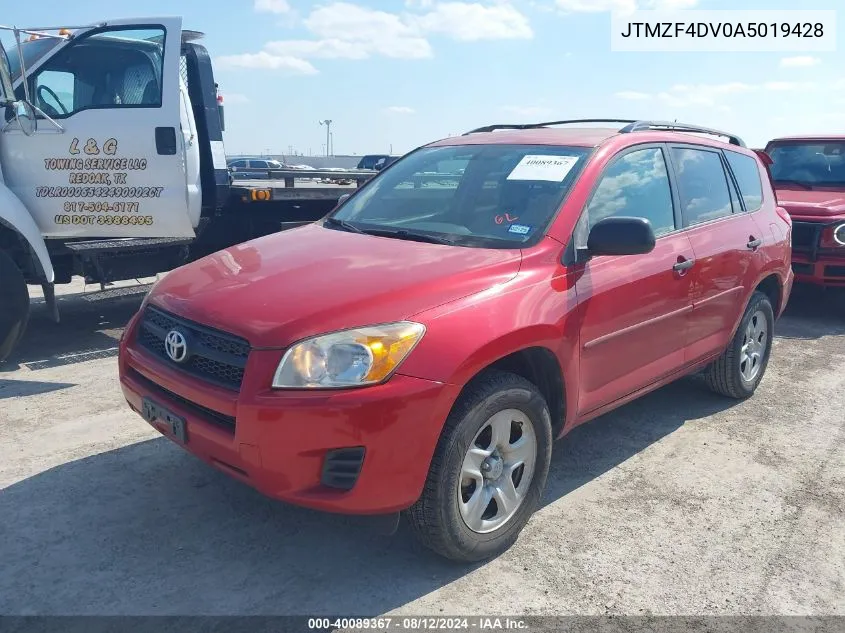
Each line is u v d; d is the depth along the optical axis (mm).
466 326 2812
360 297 2791
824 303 8703
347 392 2578
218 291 3061
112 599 2764
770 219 5215
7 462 3867
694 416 4879
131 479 3711
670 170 4242
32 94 5609
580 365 3375
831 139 9117
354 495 2645
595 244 3322
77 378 5273
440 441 2779
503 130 4637
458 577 2982
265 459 2629
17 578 2869
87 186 5672
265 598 2805
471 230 3555
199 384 2836
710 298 4355
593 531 3375
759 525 3482
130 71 5781
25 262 5602
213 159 6637
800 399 5277
